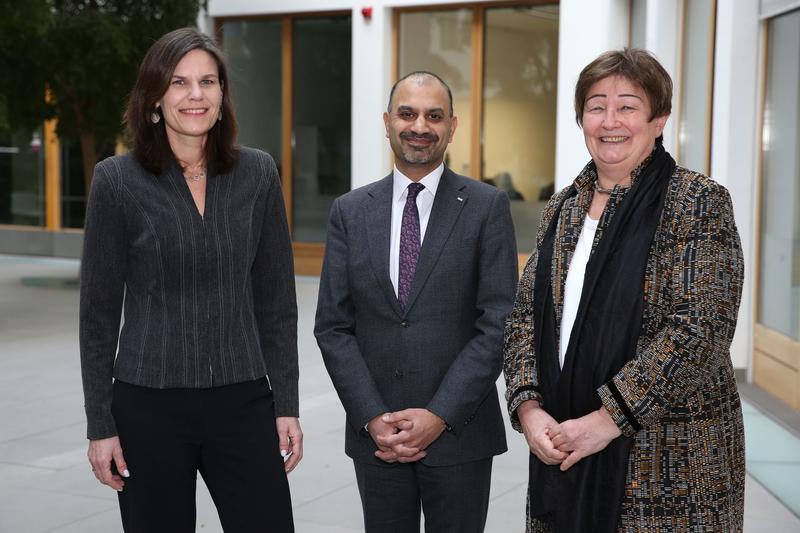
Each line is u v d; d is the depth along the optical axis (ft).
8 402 22.34
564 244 8.25
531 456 8.24
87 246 8.77
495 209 10.03
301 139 46.34
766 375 22.50
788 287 21.20
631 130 7.86
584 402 7.75
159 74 8.61
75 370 25.98
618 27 33.60
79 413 21.33
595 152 8.04
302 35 45.80
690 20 25.54
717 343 7.32
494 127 41.93
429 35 42.70
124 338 8.88
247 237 8.98
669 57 26.71
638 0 31.37
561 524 7.86
